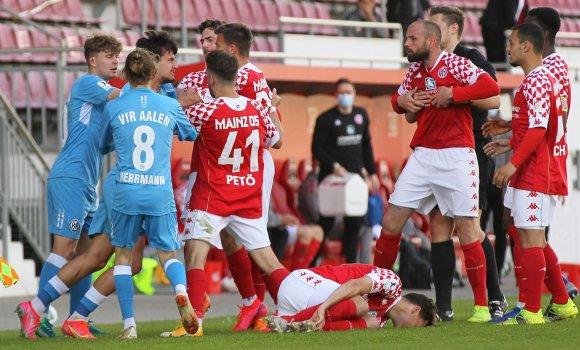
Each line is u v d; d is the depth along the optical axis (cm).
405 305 2562
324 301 2467
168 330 2773
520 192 2653
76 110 2698
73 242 2719
